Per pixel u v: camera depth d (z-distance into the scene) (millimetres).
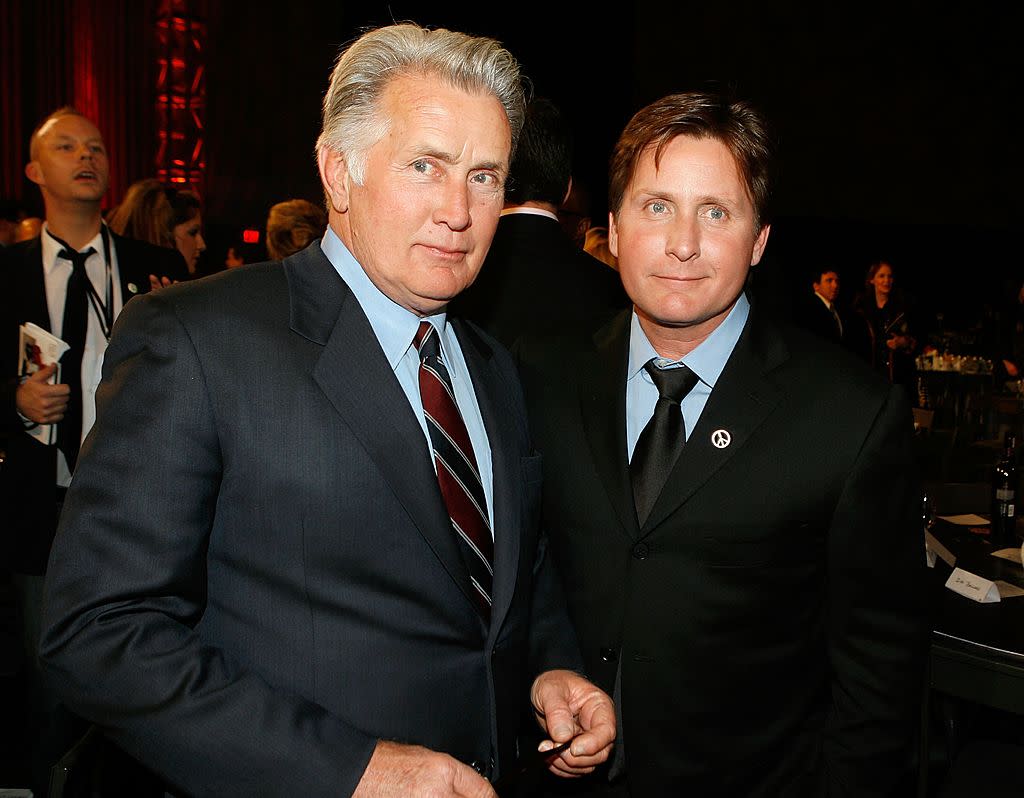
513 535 1197
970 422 5957
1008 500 2287
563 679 1266
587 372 1498
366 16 8406
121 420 992
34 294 2305
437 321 1230
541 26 8930
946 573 2045
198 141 8328
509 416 1312
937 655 1676
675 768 1332
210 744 930
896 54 8961
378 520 1056
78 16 8477
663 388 1401
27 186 8578
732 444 1328
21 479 2197
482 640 1141
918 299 9125
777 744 1357
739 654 1317
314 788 937
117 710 933
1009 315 8406
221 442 1021
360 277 1148
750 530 1306
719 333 1401
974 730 2756
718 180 1274
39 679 2225
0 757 2660
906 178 9070
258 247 6797
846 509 1309
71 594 948
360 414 1062
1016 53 9055
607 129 9133
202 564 1018
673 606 1321
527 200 2072
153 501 970
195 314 1054
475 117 1066
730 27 8859
